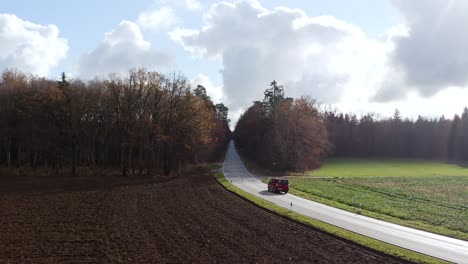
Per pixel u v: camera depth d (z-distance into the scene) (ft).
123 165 250.78
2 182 201.57
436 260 74.08
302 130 307.58
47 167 267.39
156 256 73.72
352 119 581.53
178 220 107.96
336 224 106.11
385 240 89.40
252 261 71.41
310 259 73.26
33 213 117.39
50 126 249.75
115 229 96.17
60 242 83.46
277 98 411.95
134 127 246.06
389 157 535.19
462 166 406.62
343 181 241.76
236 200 148.66
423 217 121.80
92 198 150.61
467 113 531.09
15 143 268.00
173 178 236.22
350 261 72.64
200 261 70.90
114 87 245.86
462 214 128.88
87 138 269.85
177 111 263.49
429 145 548.72
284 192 175.22
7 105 250.37
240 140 566.77
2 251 75.87
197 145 288.10
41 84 274.77
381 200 161.07
